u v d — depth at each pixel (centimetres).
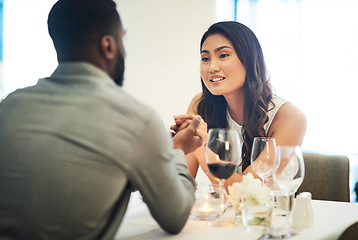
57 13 118
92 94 110
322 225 138
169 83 484
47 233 104
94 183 105
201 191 149
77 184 104
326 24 462
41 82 119
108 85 114
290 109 223
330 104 465
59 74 117
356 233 123
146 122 110
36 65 518
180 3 476
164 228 121
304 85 470
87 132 106
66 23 117
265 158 149
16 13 516
